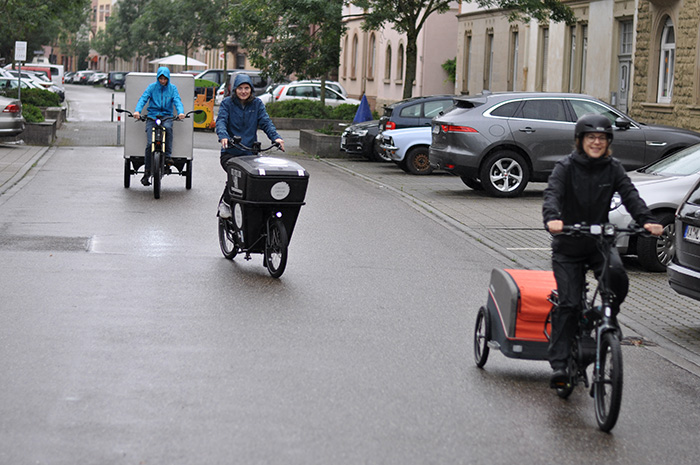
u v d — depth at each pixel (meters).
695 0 27.52
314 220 15.65
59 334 8.09
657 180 12.65
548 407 6.69
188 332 8.30
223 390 6.71
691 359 8.34
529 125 20.05
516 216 17.09
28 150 26.94
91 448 5.52
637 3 30.70
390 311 9.46
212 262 11.69
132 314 8.90
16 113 27.06
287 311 9.23
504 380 7.30
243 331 8.40
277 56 34.62
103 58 158.50
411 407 6.52
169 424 5.97
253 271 11.24
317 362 7.52
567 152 20.14
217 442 5.68
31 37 80.25
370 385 6.98
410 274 11.45
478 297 10.34
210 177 21.58
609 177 6.63
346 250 12.95
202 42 74.94
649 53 30.12
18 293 9.62
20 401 6.33
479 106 20.17
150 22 89.19
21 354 7.46
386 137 24.73
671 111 28.83
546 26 37.50
